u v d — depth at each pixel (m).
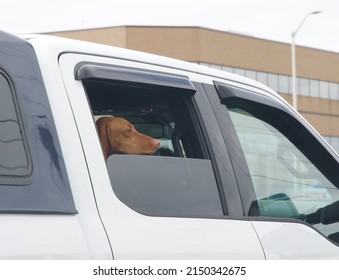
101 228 5.30
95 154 5.56
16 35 5.48
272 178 7.16
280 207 7.09
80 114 5.59
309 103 110.25
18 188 4.89
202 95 6.75
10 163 4.94
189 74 6.75
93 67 5.83
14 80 5.20
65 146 5.36
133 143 6.48
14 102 5.13
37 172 5.05
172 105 6.77
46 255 4.85
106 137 6.41
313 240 6.93
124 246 5.36
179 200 6.08
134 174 5.84
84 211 5.28
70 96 5.59
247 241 6.29
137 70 6.25
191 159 6.33
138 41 89.94
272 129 7.53
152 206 5.84
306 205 7.44
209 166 6.46
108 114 7.20
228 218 6.33
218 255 5.96
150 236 5.59
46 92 5.41
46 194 5.03
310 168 7.67
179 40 93.56
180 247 5.73
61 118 5.43
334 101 113.69
